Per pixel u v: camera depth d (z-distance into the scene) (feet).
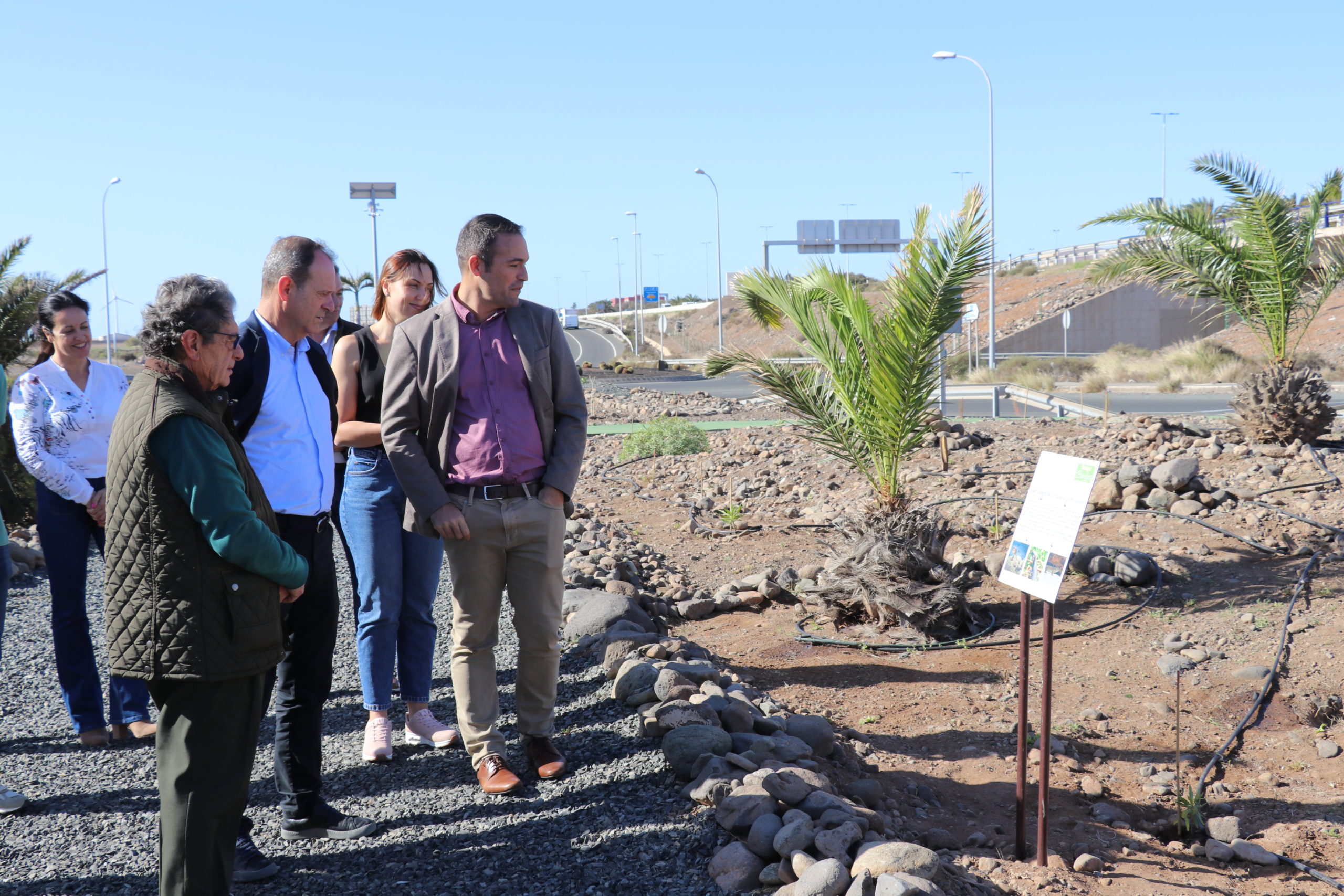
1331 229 80.48
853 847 9.61
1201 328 150.41
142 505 7.71
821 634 20.16
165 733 8.04
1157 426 35.70
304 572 8.48
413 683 13.48
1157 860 11.15
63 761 13.16
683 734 11.85
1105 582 21.71
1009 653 18.66
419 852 10.32
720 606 22.61
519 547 11.45
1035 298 169.27
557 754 12.20
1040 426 42.55
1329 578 19.77
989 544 25.41
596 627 18.25
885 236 138.10
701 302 342.44
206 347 7.98
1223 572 21.22
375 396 12.82
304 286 10.27
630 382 120.26
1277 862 11.07
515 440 11.21
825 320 19.94
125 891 9.71
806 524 30.22
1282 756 14.03
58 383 13.65
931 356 19.03
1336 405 58.85
